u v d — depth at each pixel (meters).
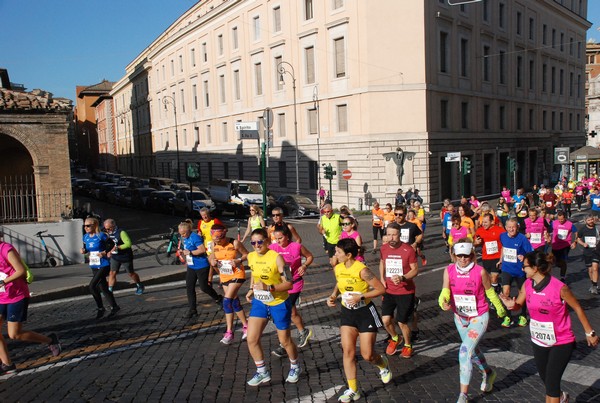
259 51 44.03
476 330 5.93
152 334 8.96
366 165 35.06
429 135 34.44
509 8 44.25
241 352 7.96
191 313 10.00
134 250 20.31
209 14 51.03
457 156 32.97
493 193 42.94
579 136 60.31
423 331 8.83
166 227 28.27
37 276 14.68
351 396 6.06
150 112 74.31
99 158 116.44
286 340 6.65
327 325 9.29
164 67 66.25
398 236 7.38
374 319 6.08
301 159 40.59
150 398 6.28
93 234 10.16
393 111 34.31
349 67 35.53
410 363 7.33
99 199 51.09
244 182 36.00
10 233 16.78
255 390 6.50
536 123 50.06
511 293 11.46
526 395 6.21
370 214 33.19
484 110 41.38
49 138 19.59
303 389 6.51
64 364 7.52
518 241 9.01
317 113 38.59
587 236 11.73
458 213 13.06
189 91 58.84
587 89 70.50
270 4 42.16
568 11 54.81
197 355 7.85
